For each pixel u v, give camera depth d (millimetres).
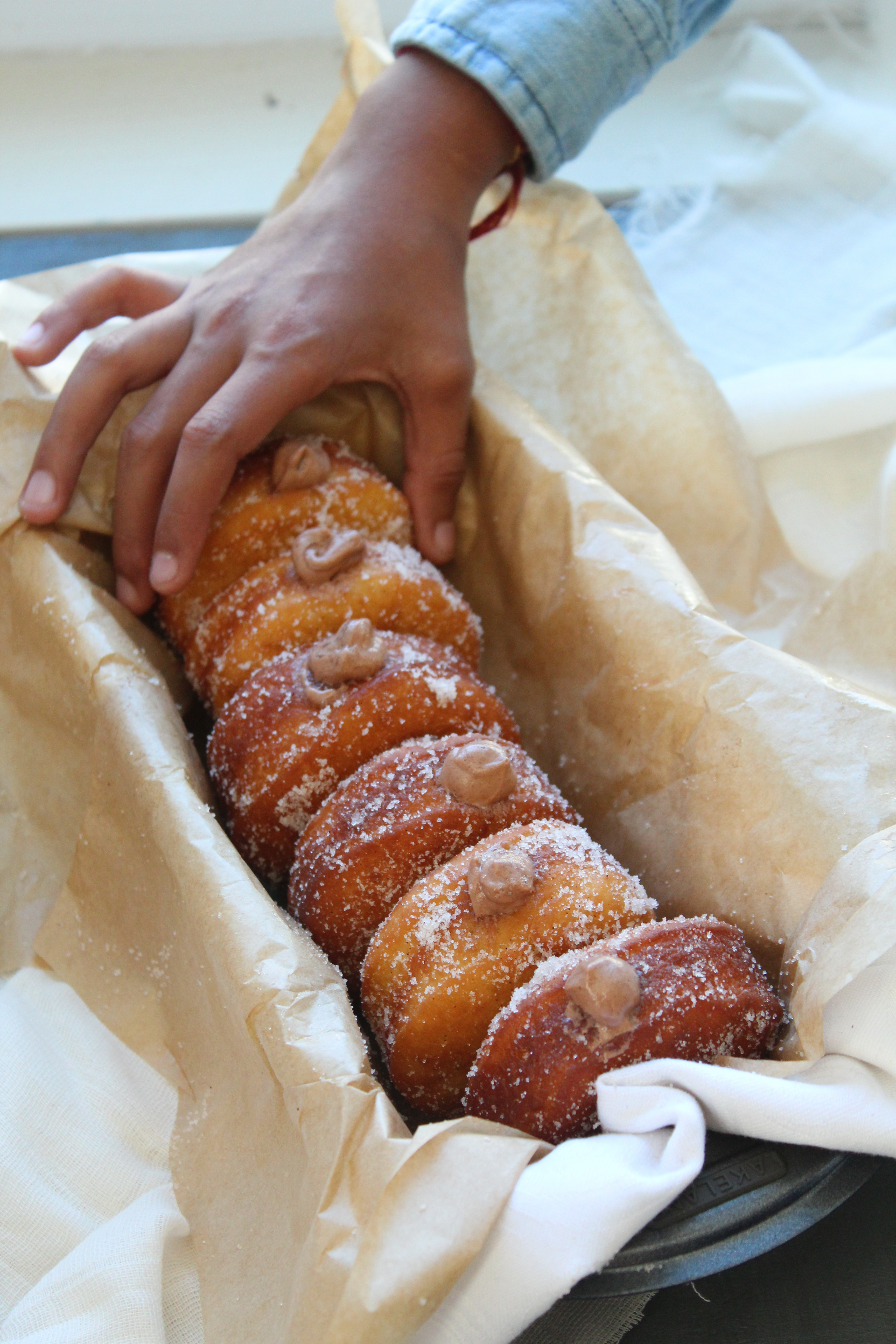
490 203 676
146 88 826
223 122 813
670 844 543
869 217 724
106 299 617
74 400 581
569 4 624
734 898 522
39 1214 513
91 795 562
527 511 605
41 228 772
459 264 615
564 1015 479
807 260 718
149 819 532
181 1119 524
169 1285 501
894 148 728
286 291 587
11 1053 537
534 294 668
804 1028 483
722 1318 485
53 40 823
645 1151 464
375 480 607
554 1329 476
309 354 579
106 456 608
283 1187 485
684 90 799
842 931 484
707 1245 463
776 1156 475
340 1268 450
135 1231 500
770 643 632
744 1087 467
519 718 611
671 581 565
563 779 588
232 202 782
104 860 559
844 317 698
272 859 562
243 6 820
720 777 530
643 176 772
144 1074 538
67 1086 535
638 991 476
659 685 550
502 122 625
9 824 587
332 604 572
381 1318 442
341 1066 475
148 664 576
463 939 499
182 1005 534
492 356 671
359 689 546
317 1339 447
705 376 646
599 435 651
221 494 574
